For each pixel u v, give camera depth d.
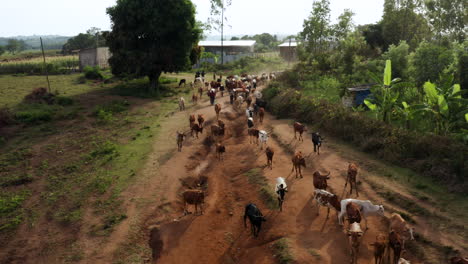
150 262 11.32
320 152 20.52
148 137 24.19
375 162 18.25
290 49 80.00
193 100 36.28
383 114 23.28
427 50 27.69
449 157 16.25
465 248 10.61
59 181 17.38
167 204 14.69
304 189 15.85
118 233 12.57
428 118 21.97
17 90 43.03
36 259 11.42
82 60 65.75
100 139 23.98
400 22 51.22
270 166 18.89
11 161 20.09
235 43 95.25
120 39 40.72
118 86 46.59
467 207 12.97
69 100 35.50
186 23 40.91
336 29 54.50
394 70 34.22
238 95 37.91
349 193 15.04
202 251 12.09
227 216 14.52
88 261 11.18
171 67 42.59
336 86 35.56
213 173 18.89
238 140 24.77
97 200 15.02
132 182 16.73
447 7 42.09
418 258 10.61
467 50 25.31
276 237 12.45
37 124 27.98
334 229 12.36
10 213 14.47
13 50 166.25
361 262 10.52
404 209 13.41
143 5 39.94
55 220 13.73
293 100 30.12
